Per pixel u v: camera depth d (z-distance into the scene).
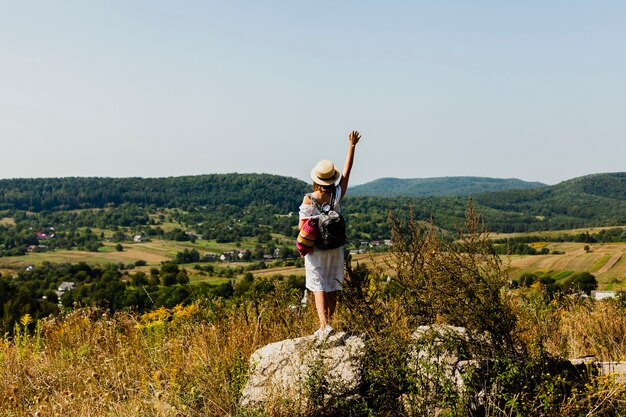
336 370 4.62
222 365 5.23
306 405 4.36
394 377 4.27
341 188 5.46
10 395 5.43
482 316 4.64
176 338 6.41
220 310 7.26
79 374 5.77
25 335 7.09
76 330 7.34
